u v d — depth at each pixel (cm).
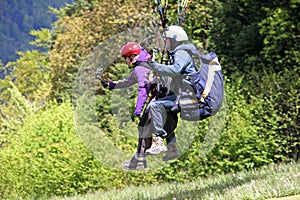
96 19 5462
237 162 3822
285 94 4081
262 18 5072
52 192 4006
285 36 4681
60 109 4200
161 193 2903
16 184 4125
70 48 5647
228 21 5309
